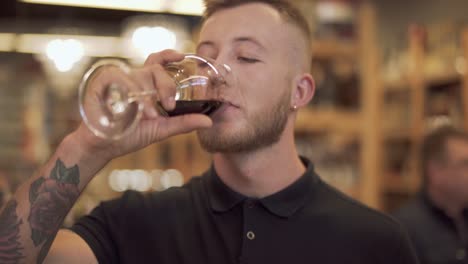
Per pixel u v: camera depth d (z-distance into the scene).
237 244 1.30
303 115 3.19
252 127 1.24
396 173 4.42
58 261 1.24
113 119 1.01
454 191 2.63
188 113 1.14
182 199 1.43
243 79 1.26
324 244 1.31
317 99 3.25
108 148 1.12
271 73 1.29
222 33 1.31
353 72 3.33
